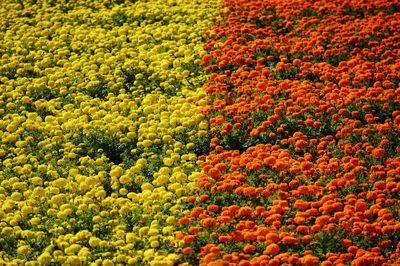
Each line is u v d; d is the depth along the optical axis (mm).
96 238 9781
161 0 17188
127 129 12445
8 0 17641
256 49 14414
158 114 12672
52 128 12453
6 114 13227
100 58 14484
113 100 13141
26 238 10039
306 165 10961
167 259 9398
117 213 10445
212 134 12109
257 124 12266
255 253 9586
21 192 11078
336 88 12922
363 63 13594
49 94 13766
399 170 10773
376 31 14891
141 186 10969
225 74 13719
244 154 11414
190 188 10797
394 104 12500
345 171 11000
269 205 10414
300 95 12680
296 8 16078
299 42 14453
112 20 16344
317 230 9711
